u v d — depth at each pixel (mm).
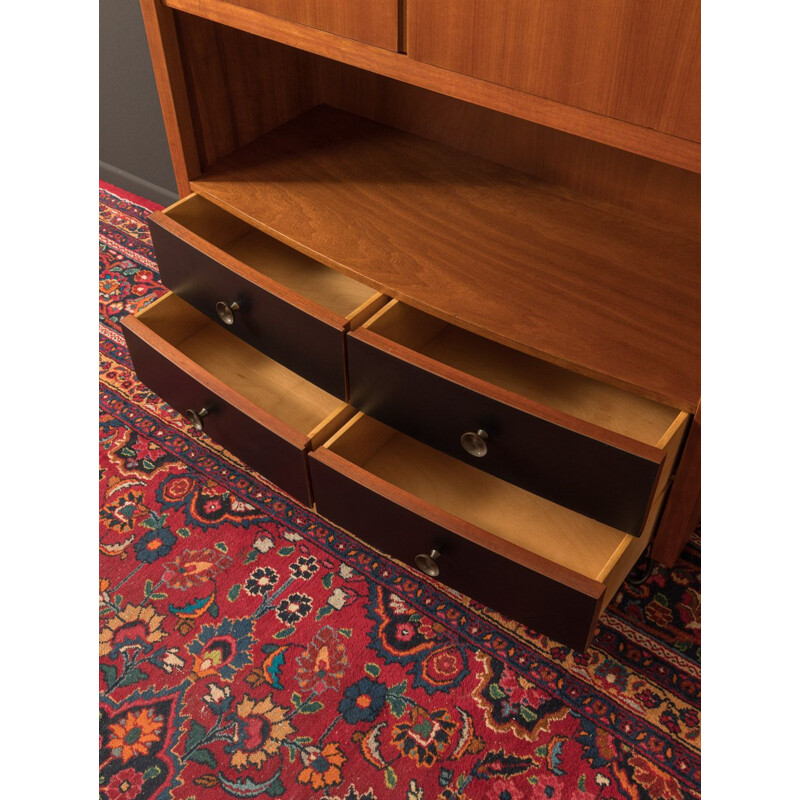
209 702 1218
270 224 1294
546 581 1058
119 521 1446
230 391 1298
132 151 2018
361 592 1338
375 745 1166
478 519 1253
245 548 1401
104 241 1986
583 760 1144
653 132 897
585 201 1326
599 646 1259
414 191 1354
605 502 1082
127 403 1642
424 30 989
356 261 1226
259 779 1140
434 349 1325
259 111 1456
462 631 1285
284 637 1286
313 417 1397
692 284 1177
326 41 1094
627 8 833
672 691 1208
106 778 1147
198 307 1416
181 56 1296
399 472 1318
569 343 1100
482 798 1111
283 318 1249
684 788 1113
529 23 905
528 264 1216
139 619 1316
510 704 1201
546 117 965
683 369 1066
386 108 1479
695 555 1368
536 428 1061
